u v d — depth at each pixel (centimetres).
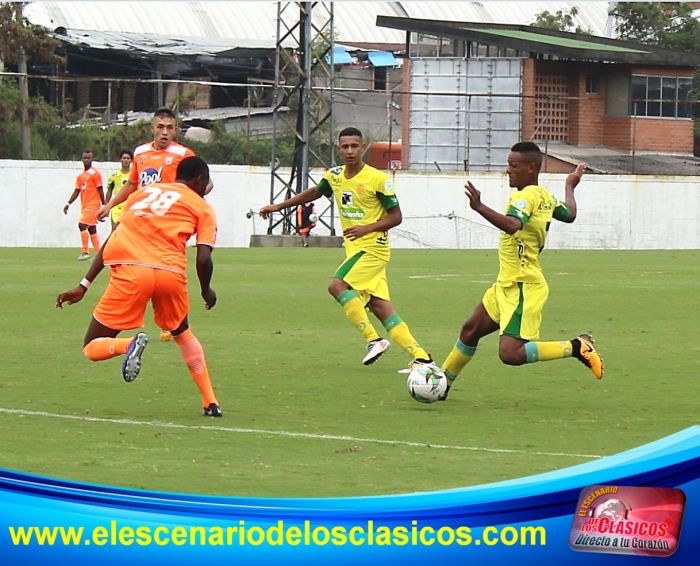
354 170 1991
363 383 1830
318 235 6956
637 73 8631
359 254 1970
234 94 8869
